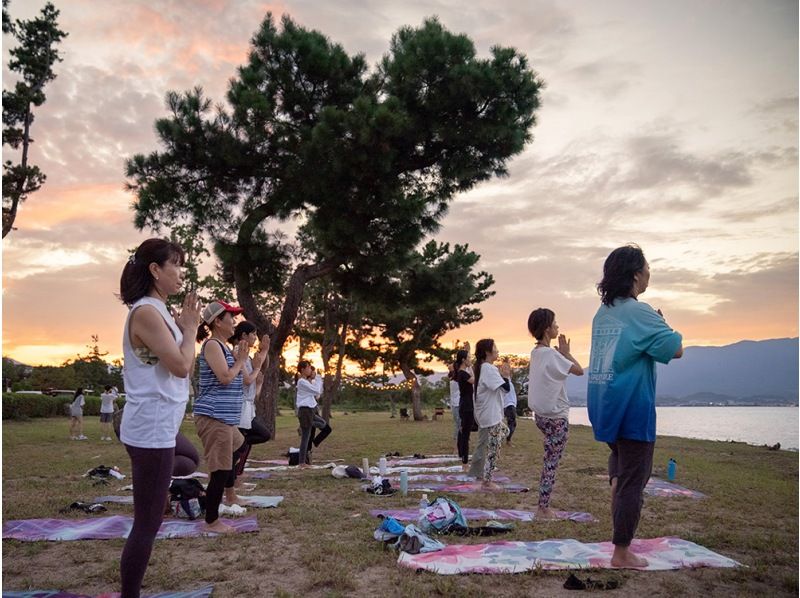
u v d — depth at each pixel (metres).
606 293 3.97
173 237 21.70
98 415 34.69
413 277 18.05
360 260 15.45
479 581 3.52
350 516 5.45
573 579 3.41
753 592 3.38
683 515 5.54
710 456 11.48
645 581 3.53
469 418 9.12
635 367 3.70
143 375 2.84
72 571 3.74
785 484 7.73
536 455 11.02
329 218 14.55
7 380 40.81
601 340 3.89
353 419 33.72
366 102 12.66
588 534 4.68
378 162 13.06
